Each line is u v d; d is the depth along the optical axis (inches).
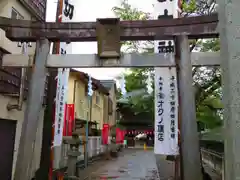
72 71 740.0
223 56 118.5
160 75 273.6
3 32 338.3
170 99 268.8
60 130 303.3
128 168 677.9
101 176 548.7
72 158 481.7
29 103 226.4
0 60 328.5
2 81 333.1
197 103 414.6
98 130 1032.8
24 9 410.6
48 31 242.2
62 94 309.9
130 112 1396.4
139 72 604.4
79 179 484.7
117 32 230.4
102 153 971.9
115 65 233.9
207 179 316.8
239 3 115.3
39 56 236.8
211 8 321.1
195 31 224.8
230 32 114.3
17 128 379.9
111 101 1344.7
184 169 197.8
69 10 310.3
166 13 292.0
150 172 608.1
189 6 393.1
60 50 306.2
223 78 117.6
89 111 817.5
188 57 220.5
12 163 366.9
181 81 216.8
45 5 485.7
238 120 105.6
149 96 656.4
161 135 266.2
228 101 110.3
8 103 352.8
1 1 352.5
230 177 105.3
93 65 235.3
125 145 1760.6
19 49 387.5
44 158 305.1
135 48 473.7
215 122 399.9
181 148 207.8
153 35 230.7
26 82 392.8
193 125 204.8
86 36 238.1
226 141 111.0
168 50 299.1
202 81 424.2
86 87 886.4
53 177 340.8
